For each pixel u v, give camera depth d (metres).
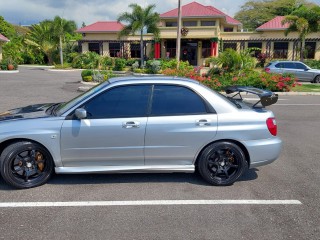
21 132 4.25
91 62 31.03
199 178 4.87
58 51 40.72
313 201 4.19
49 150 4.36
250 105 5.09
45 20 39.16
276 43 35.84
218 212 3.86
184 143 4.48
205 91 4.57
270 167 5.46
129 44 39.28
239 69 17.78
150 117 4.42
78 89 16.16
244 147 4.59
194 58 36.81
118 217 3.71
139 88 4.50
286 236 3.38
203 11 36.50
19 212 3.79
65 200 4.10
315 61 30.78
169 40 36.81
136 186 4.55
